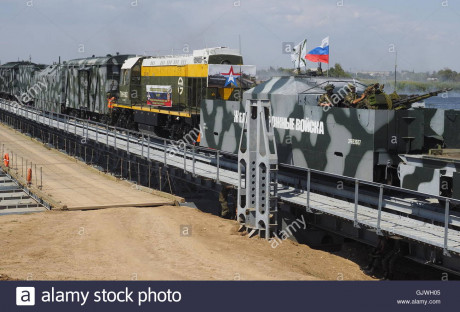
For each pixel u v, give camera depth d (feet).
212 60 92.07
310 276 49.67
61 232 65.51
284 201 60.08
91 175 105.19
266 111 61.26
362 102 56.54
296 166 58.80
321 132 58.03
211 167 80.23
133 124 124.06
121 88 125.39
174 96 102.99
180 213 74.74
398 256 50.29
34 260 55.01
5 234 65.00
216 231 65.26
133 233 64.90
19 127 181.78
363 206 55.57
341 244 63.52
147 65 115.65
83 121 120.78
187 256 55.72
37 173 104.22
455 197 45.65
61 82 165.89
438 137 55.67
